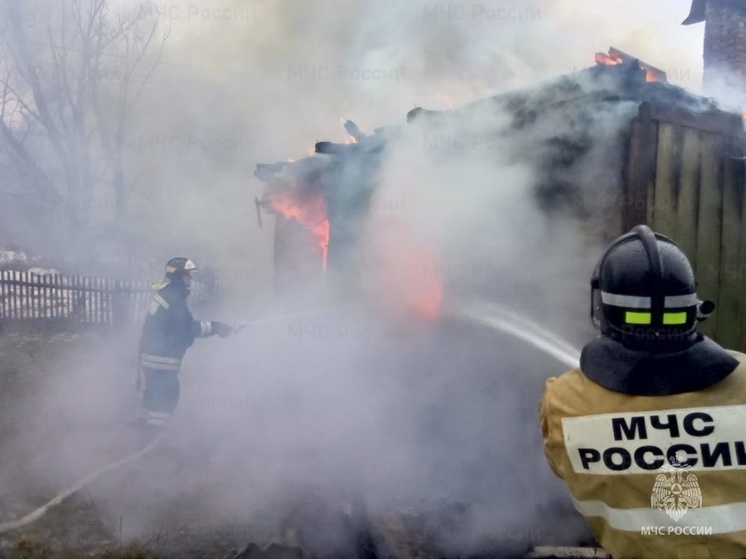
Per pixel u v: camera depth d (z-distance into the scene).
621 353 1.41
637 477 1.37
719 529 1.31
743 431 1.31
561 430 1.48
